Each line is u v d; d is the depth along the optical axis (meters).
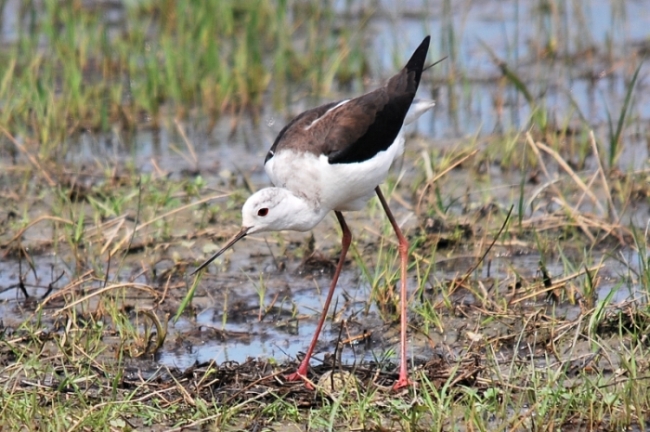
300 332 10.24
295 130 9.72
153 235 12.16
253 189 13.34
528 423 8.16
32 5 17.72
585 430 8.07
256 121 15.80
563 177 12.84
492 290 10.70
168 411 8.45
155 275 11.41
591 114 15.45
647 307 9.66
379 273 11.08
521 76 16.81
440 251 11.75
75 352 9.52
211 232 12.20
